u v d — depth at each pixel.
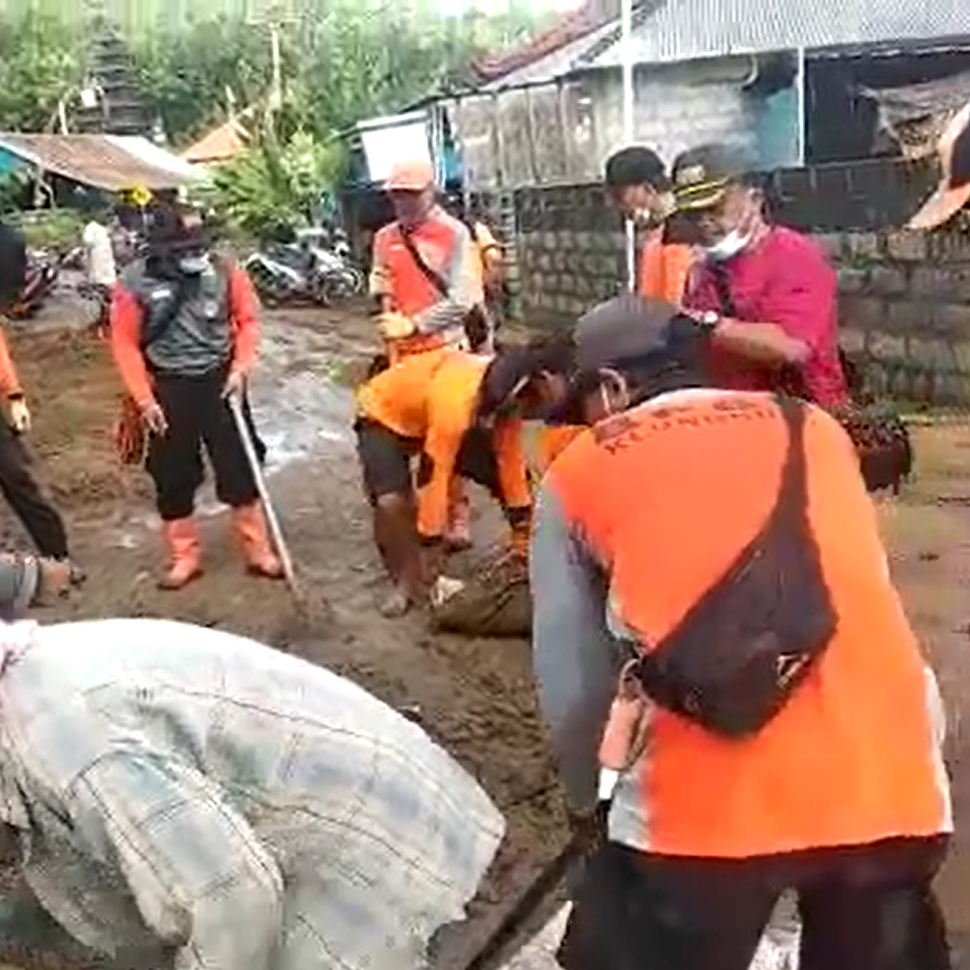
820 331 5.39
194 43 76.69
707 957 3.08
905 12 21.53
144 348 8.33
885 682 3.04
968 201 5.79
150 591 8.51
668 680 3.00
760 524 3.06
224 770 3.00
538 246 21.83
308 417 14.02
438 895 3.12
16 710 2.85
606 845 3.18
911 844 3.02
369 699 3.23
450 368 7.44
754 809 2.99
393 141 28.11
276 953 2.95
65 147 51.12
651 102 21.56
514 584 7.32
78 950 3.22
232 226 38.03
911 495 10.05
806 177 14.78
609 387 3.35
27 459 8.38
